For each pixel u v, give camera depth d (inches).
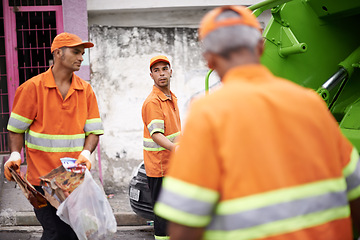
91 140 157.0
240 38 63.1
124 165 314.7
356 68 172.1
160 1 302.7
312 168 61.4
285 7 162.7
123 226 247.3
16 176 142.4
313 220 60.5
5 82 321.7
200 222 59.0
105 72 310.3
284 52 161.2
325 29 170.1
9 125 150.9
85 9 299.3
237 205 58.4
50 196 143.6
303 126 62.1
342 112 166.4
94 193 145.7
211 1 305.4
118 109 312.7
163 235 181.0
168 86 186.2
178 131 185.6
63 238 151.7
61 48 149.5
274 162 59.6
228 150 58.5
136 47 311.6
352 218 73.2
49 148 151.3
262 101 61.4
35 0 314.0
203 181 58.7
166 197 59.7
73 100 153.1
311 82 168.4
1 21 318.0
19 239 223.1
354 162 69.0
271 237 58.3
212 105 60.6
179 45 314.2
